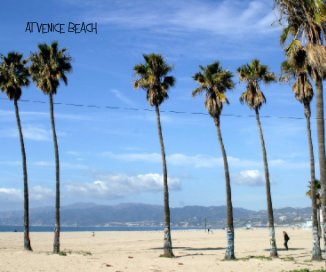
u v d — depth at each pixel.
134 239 77.44
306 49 18.62
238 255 38.56
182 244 58.84
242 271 26.27
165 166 35.66
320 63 18.11
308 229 144.62
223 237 85.12
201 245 56.28
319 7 18.25
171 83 36.47
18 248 46.84
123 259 33.03
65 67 37.66
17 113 39.22
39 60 37.22
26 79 39.56
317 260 31.17
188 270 26.81
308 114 31.41
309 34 18.66
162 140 35.53
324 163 18.06
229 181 33.34
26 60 39.38
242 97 35.44
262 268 27.48
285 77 23.66
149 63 35.69
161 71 35.78
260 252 42.62
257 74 34.66
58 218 36.47
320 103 18.41
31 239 76.25
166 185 35.69
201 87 33.78
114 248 50.41
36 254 34.72
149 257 35.28
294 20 19.22
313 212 31.58
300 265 28.55
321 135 18.22
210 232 132.00
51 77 36.91
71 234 113.62
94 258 33.28
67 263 28.86
